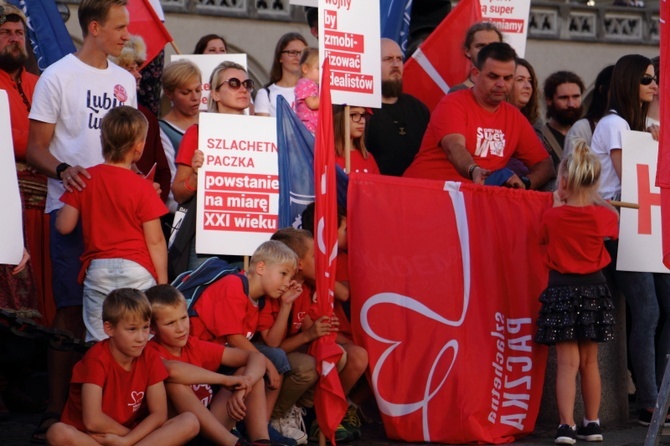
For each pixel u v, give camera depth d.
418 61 13.72
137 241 9.45
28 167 10.55
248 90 10.80
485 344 10.49
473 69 12.73
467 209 10.66
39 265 10.64
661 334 11.66
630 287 11.27
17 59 10.80
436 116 11.52
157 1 13.78
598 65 46.19
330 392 9.61
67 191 9.48
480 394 10.34
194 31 38.97
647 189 11.26
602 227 10.25
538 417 11.23
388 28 14.19
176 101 11.88
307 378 9.62
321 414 9.64
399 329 10.23
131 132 9.47
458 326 10.41
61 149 10.02
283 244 9.70
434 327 10.34
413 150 12.34
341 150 11.16
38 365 11.57
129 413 8.77
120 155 9.48
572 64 45.81
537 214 10.99
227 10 39.50
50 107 9.92
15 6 11.80
